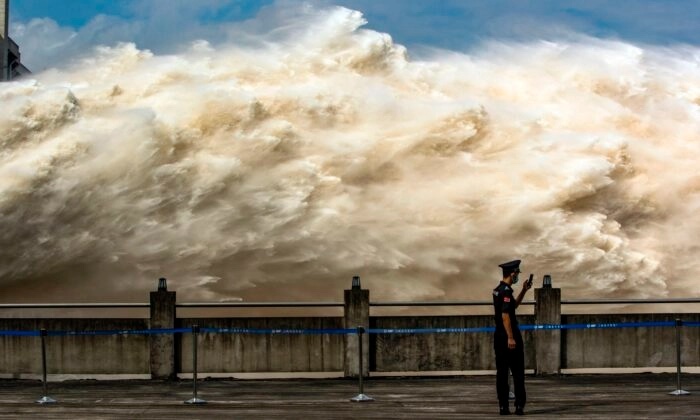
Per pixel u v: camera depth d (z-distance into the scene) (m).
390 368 23.64
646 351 24.11
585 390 21.66
